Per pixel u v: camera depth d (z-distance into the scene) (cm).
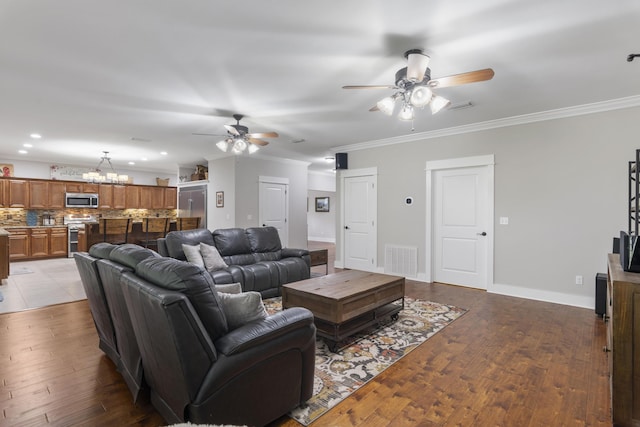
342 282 329
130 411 190
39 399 202
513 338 299
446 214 511
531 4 196
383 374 236
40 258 736
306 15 209
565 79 308
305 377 193
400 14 207
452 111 406
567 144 400
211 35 232
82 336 300
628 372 172
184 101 367
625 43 242
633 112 362
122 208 866
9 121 443
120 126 469
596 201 384
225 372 152
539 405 199
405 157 550
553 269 412
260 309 184
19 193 725
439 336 303
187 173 862
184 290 152
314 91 339
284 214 769
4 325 326
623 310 174
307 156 741
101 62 273
